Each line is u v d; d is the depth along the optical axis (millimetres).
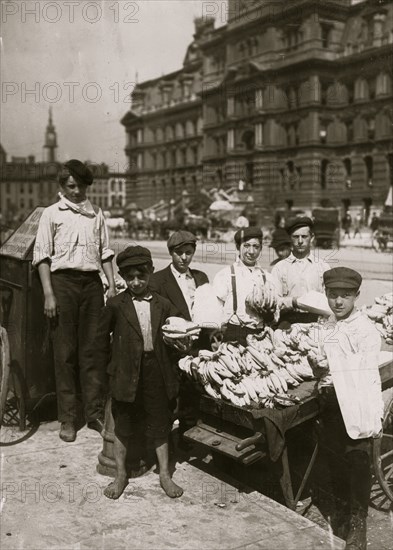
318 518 3611
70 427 4465
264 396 3494
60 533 3102
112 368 3584
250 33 23938
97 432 4637
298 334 3920
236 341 3854
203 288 4234
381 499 3863
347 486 3676
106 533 3107
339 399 3379
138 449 3803
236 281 4207
